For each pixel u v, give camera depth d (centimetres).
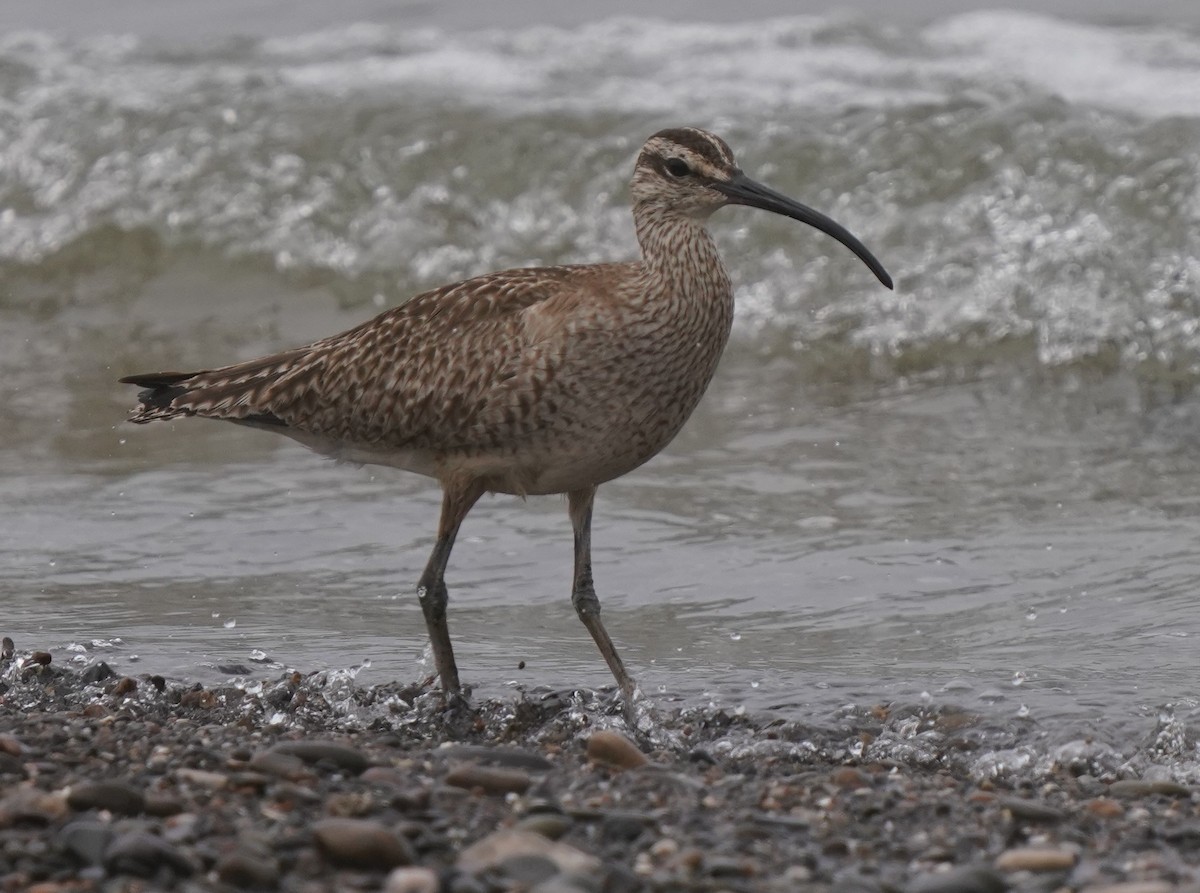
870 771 994
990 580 1378
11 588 1409
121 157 2512
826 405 1862
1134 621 1280
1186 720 1082
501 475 1207
